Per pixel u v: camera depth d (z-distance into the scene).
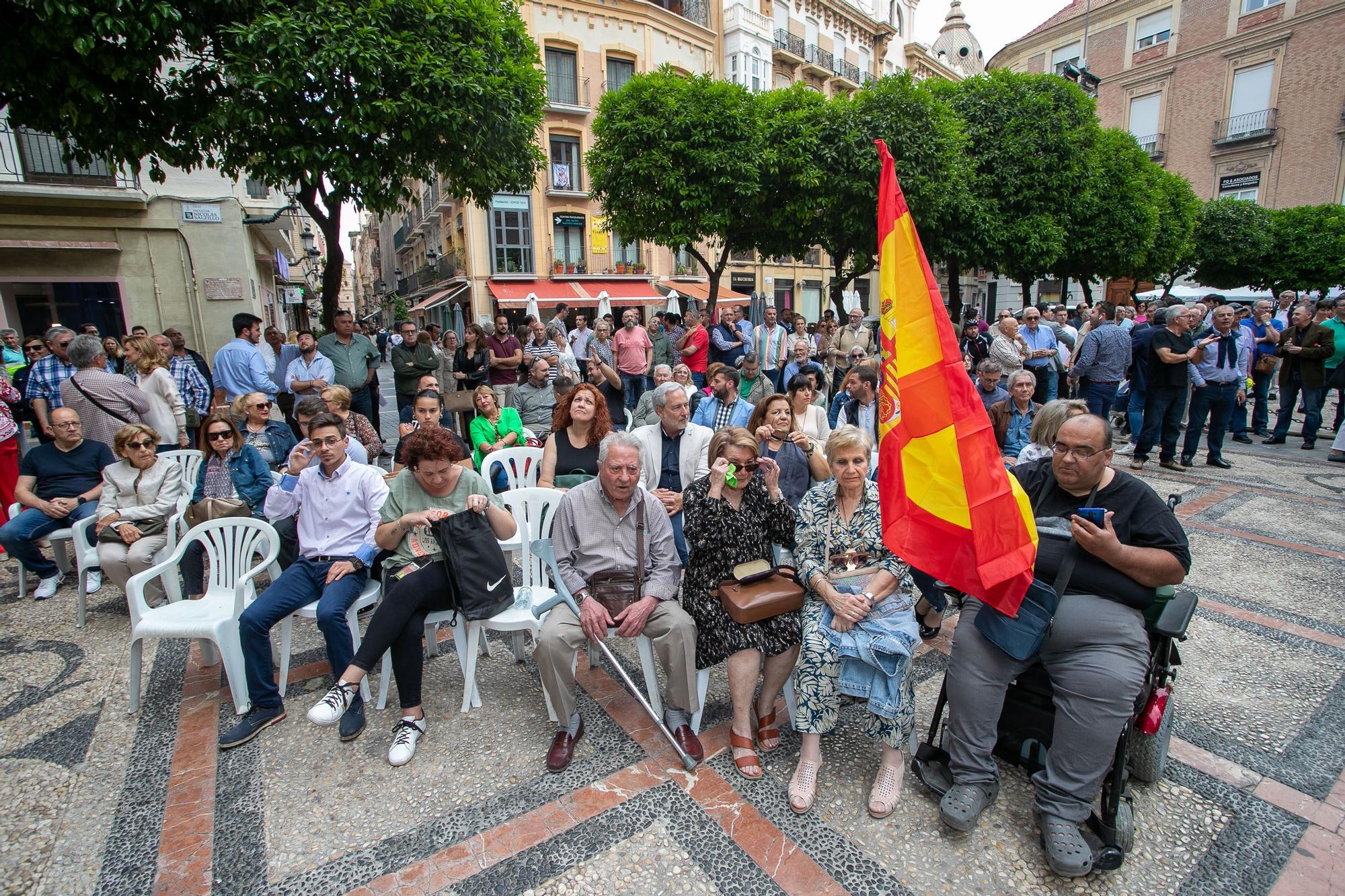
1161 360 6.93
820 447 4.00
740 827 2.35
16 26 4.65
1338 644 3.48
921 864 2.18
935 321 2.32
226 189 11.59
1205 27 26.58
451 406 7.75
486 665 3.53
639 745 2.83
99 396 5.05
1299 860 2.16
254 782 2.63
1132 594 2.22
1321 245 22.33
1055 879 2.12
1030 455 3.40
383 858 2.23
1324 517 5.46
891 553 2.58
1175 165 28.14
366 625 3.89
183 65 8.23
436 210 25.98
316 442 3.29
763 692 2.85
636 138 11.56
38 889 2.12
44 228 10.37
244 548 3.36
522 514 3.64
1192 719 2.89
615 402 6.65
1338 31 23.39
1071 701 2.15
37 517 4.42
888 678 2.43
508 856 2.23
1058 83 15.51
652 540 3.01
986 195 15.30
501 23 7.20
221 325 11.80
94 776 2.68
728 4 24.36
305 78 5.59
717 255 25.88
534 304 13.16
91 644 3.79
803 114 12.09
